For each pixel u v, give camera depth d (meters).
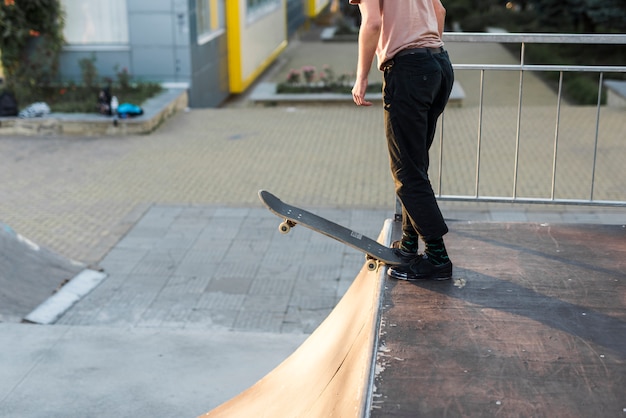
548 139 12.18
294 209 3.41
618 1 19.16
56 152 12.06
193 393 4.82
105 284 7.22
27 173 10.94
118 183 10.45
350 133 13.21
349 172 10.86
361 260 7.76
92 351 5.34
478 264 3.69
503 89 17.78
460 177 10.28
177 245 8.22
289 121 14.23
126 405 4.66
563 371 2.71
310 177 10.64
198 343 5.52
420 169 3.33
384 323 3.09
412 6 3.19
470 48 24.11
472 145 11.95
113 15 15.25
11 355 5.25
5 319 6.19
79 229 8.69
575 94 16.81
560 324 3.06
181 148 12.29
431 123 3.40
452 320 3.11
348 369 3.10
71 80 15.47
